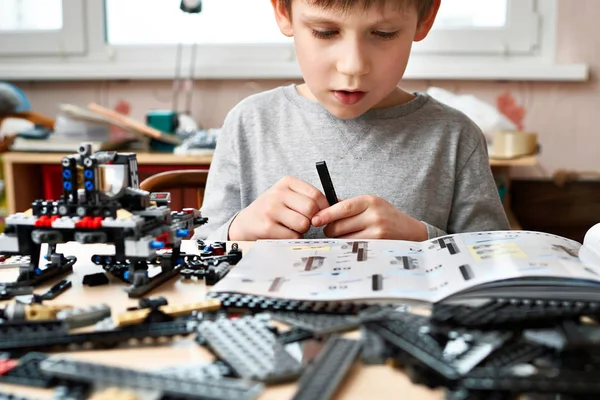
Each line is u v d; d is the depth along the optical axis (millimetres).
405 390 312
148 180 1019
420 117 985
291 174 974
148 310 413
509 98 1824
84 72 1903
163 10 1987
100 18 2004
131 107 1952
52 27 2023
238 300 438
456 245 562
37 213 500
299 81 1895
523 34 1862
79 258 597
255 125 1021
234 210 987
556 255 504
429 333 353
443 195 954
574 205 1730
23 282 491
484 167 980
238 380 313
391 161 954
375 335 356
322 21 714
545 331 364
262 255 566
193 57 1981
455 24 1898
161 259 531
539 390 286
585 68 1745
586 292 419
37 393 311
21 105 1684
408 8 729
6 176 1571
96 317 410
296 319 400
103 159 494
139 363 348
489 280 438
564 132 1820
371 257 548
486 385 289
